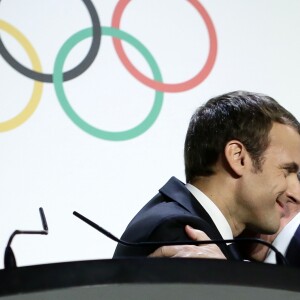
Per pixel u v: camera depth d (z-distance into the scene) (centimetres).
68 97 493
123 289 148
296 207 392
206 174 371
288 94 575
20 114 475
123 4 532
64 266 146
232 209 367
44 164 475
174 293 151
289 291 154
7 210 457
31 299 145
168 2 550
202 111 388
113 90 511
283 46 584
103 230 210
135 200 499
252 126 366
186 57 544
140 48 529
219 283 150
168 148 518
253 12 580
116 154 500
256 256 416
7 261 176
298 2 600
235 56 563
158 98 525
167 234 314
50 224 466
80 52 506
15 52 484
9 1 492
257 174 364
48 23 500
